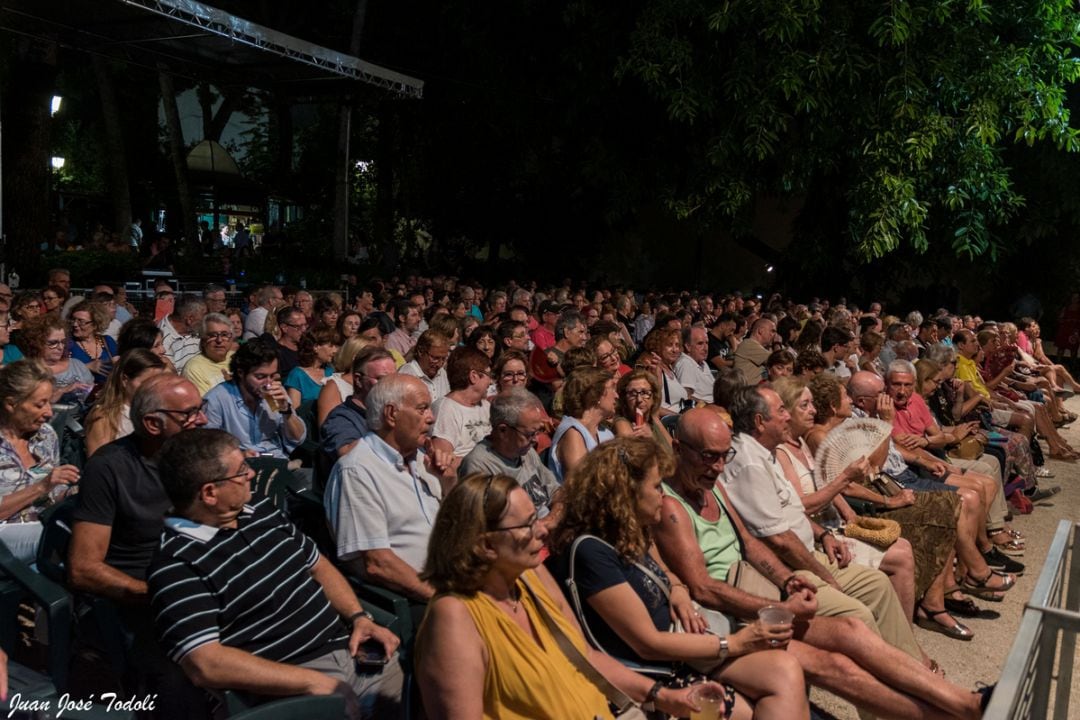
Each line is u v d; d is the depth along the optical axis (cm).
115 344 781
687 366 824
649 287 2222
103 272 1385
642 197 1816
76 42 1238
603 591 296
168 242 1705
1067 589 329
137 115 2661
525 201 2092
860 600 404
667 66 1536
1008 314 2133
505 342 729
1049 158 1802
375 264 2073
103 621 308
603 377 468
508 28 1894
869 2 1504
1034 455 897
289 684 275
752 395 414
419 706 257
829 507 486
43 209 1359
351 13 2038
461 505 249
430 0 1998
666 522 345
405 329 895
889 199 1530
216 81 1391
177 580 274
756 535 393
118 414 428
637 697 293
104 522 314
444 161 2081
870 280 1998
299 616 300
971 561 548
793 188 1636
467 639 241
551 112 1908
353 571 363
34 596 300
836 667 334
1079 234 2005
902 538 479
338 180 1880
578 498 306
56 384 584
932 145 1508
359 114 2277
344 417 451
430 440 409
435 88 2027
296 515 398
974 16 1546
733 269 2288
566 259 2150
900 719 325
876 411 560
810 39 1499
